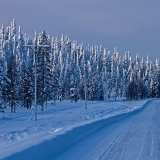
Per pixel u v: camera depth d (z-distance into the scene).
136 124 24.20
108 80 132.25
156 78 139.75
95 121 22.61
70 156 10.53
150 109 55.50
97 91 119.69
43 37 54.16
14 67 55.38
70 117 36.16
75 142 13.92
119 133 17.73
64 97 117.69
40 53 53.50
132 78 138.38
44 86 54.84
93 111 50.47
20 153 9.29
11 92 53.09
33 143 11.06
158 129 20.02
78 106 75.44
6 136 17.17
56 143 12.23
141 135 16.69
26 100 61.06
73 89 101.56
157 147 12.52
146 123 25.16
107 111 50.09
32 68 58.28
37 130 20.59
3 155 8.75
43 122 28.70
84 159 10.01
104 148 12.25
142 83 136.00
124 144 13.34
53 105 79.94
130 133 17.69
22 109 62.62
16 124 27.55
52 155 10.70
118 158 10.20
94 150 11.77
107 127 21.75
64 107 70.62
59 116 40.00
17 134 18.20
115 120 29.27
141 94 132.88
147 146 12.79
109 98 135.88
